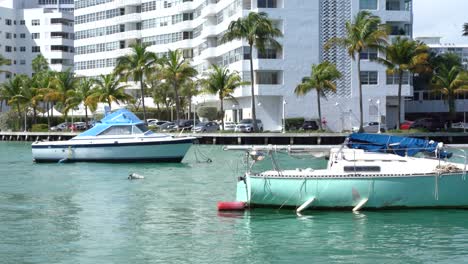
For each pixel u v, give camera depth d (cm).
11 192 3145
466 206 2403
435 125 8075
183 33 11494
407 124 8200
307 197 2386
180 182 3528
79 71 13562
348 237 2053
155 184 3441
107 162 4662
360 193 2364
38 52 15450
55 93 9438
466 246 1945
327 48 7319
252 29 7162
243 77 8312
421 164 2425
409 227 2178
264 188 2405
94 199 2891
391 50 7325
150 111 10556
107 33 12925
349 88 8419
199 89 10144
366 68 8431
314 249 1914
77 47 13675
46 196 2995
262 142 7012
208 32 9875
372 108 8444
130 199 2884
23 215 2477
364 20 7081
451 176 2381
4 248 1934
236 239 2044
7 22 15388
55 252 1889
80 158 4709
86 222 2331
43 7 17225
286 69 8238
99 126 4722
